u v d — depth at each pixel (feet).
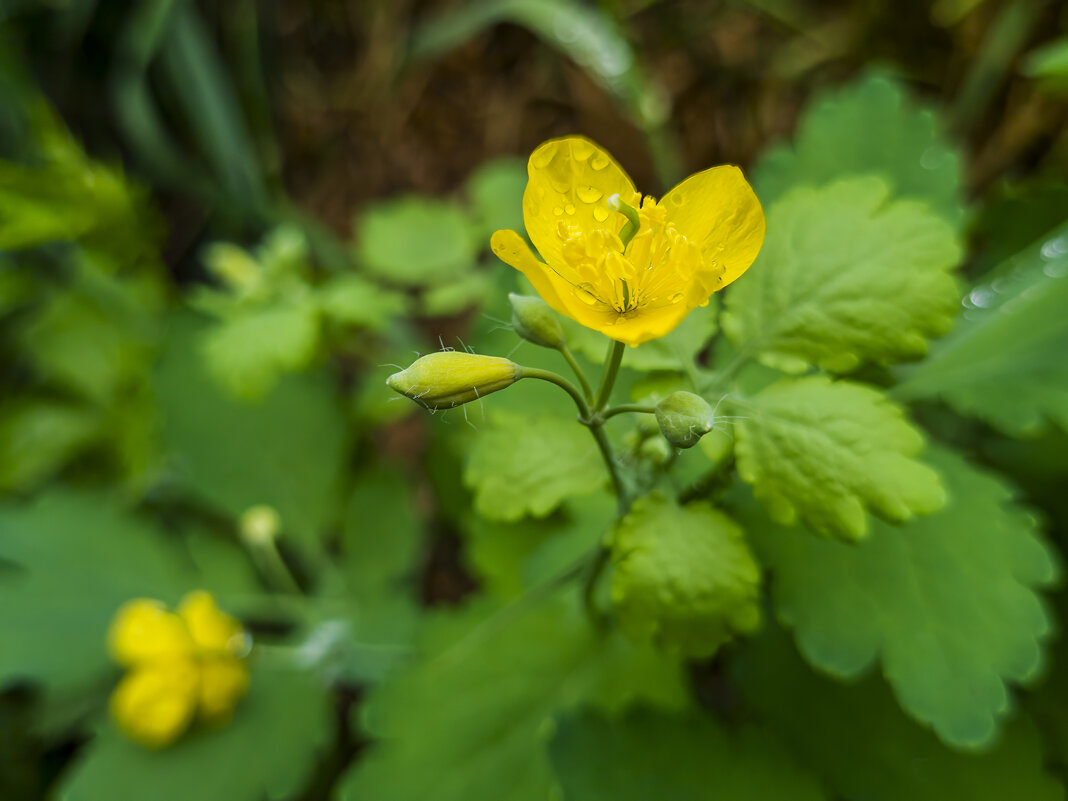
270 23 0.74
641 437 0.32
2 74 0.63
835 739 0.39
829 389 0.32
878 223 0.33
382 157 0.75
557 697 0.43
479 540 0.49
